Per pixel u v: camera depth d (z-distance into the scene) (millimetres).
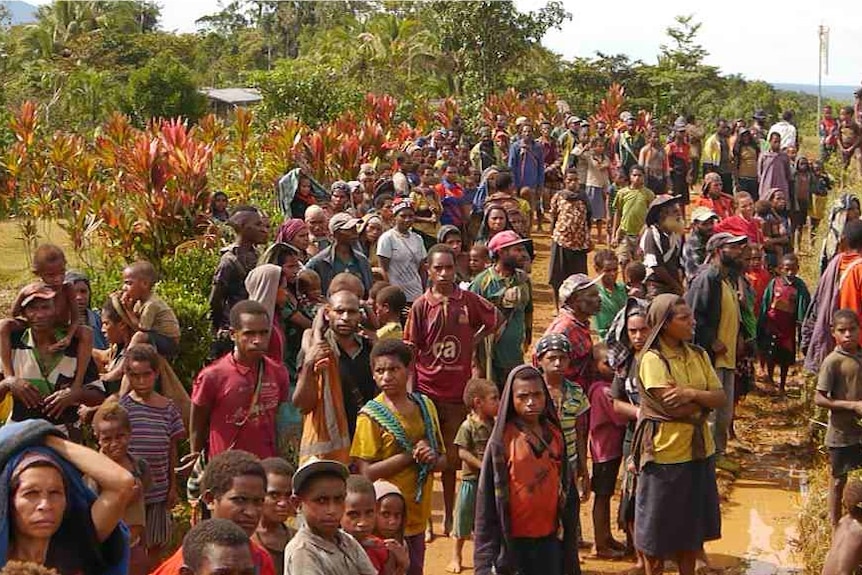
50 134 28141
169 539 7059
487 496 6293
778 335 12078
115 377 7363
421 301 8406
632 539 8047
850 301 9602
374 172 14977
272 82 28234
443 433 8406
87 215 15289
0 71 45000
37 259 6828
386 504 5859
